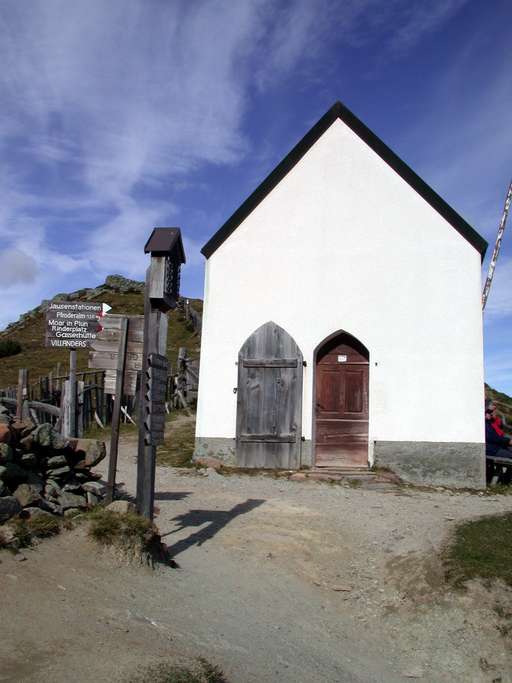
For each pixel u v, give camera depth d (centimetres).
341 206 1314
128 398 1991
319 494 1075
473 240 1275
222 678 432
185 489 1080
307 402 1280
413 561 724
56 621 457
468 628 593
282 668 488
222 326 1323
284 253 1321
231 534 811
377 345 1275
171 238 711
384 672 541
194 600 575
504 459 1239
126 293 5162
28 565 534
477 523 834
